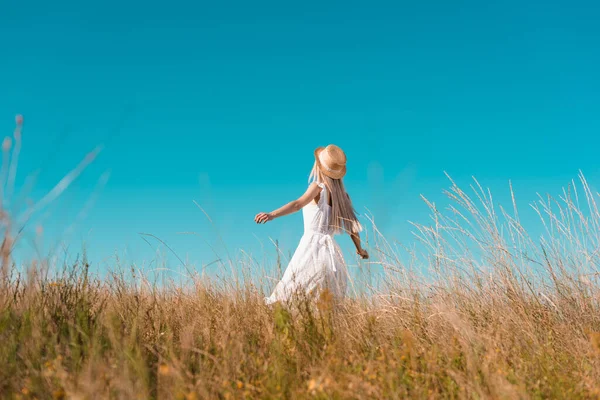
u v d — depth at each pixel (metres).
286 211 5.01
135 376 2.70
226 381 2.66
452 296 4.45
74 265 3.89
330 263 4.88
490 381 2.71
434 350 3.16
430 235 4.76
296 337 3.31
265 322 3.78
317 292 4.66
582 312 4.23
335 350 3.16
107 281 4.50
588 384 2.85
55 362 2.68
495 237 4.62
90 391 2.34
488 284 4.52
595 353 3.27
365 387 2.56
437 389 2.76
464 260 4.66
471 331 3.47
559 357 3.50
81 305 3.59
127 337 3.31
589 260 4.45
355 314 4.04
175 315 4.15
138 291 4.46
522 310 4.09
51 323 3.34
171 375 2.66
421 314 4.14
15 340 3.05
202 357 3.19
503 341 3.63
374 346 3.50
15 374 2.73
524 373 2.92
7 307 3.34
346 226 5.30
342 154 5.35
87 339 3.10
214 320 3.96
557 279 4.50
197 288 4.62
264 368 2.91
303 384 2.72
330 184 5.27
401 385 2.70
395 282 4.56
